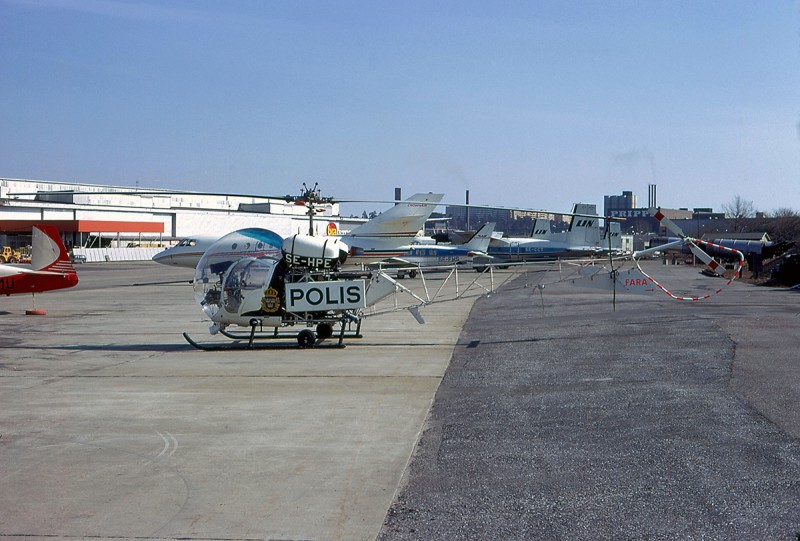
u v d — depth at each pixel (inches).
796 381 542.0
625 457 366.9
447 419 455.2
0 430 437.1
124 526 288.7
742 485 323.9
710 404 472.7
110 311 1227.9
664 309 1105.4
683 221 5374.0
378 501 313.9
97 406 502.0
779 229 4505.4
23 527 288.4
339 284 781.3
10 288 1193.4
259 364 677.3
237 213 4035.4
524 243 2691.9
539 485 329.7
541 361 660.1
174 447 398.6
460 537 275.4
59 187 3735.2
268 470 357.4
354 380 590.6
